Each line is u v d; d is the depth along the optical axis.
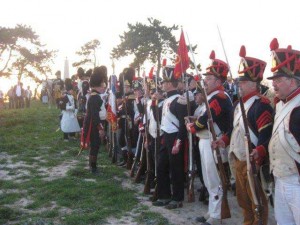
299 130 3.10
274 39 3.27
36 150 9.81
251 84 3.82
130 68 8.17
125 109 7.61
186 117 5.05
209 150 4.62
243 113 3.65
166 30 29.55
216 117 4.50
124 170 7.58
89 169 7.59
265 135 3.60
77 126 10.91
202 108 5.05
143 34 30.23
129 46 30.45
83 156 9.06
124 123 7.93
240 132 3.90
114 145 8.12
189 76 6.06
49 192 6.15
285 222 3.29
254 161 3.58
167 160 5.59
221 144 4.31
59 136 11.79
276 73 3.19
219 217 4.61
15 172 7.62
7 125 14.48
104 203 5.65
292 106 3.15
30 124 14.74
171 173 5.48
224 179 4.44
